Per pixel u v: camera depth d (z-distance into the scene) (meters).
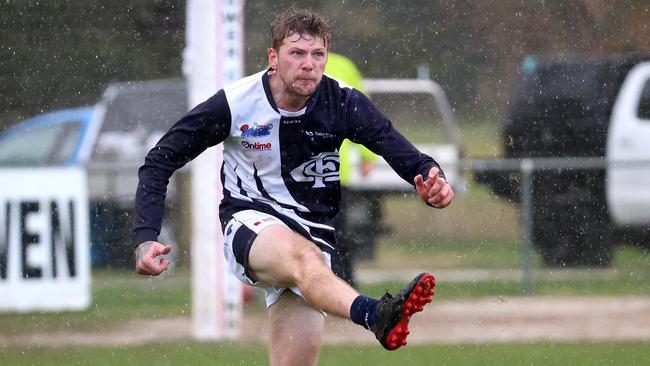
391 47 53.62
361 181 42.53
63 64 46.09
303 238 16.02
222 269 30.34
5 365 26.06
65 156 44.03
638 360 26.20
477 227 45.06
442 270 41.34
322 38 16.02
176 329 31.39
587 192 39.56
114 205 36.34
